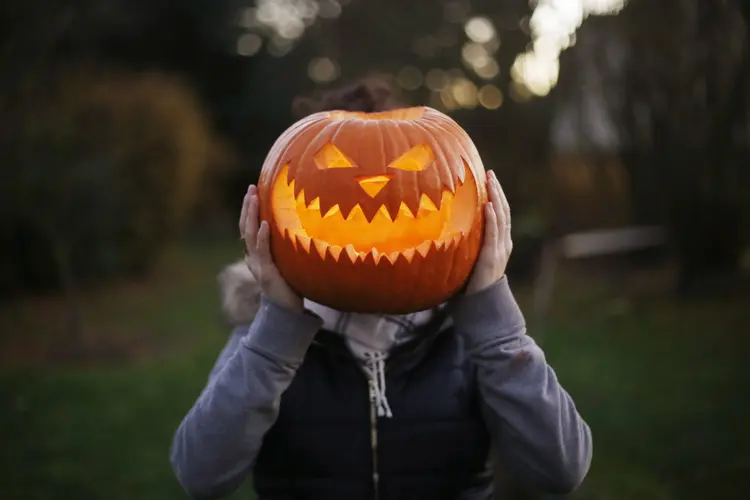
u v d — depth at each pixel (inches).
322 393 72.1
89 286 431.5
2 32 337.4
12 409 230.8
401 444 71.1
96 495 174.1
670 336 280.1
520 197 470.0
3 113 337.7
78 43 493.4
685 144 328.8
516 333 70.2
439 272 69.9
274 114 809.5
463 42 770.8
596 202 416.8
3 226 368.2
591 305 337.7
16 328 337.7
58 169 369.7
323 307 75.9
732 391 218.4
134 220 449.7
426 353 73.8
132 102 457.7
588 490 157.9
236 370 69.2
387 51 799.7
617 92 353.1
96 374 270.5
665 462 174.6
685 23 323.0
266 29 843.4
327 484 71.7
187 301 406.3
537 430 68.0
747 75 308.2
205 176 645.3
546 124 454.3
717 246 335.0
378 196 70.2
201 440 68.8
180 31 762.2
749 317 291.9
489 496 74.1
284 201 72.7
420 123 76.1
